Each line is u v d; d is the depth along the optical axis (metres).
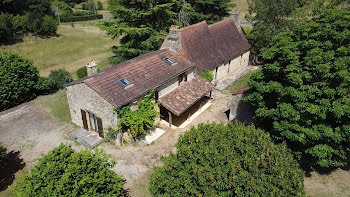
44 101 28.94
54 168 11.51
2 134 23.41
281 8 33.19
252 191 10.63
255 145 12.77
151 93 22.22
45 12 64.75
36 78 29.33
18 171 19.34
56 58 42.22
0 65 26.62
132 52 34.72
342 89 15.38
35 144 22.16
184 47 28.48
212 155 12.12
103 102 20.64
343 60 15.54
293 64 16.41
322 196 17.16
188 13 40.56
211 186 11.22
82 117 23.12
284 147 13.50
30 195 11.09
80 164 12.13
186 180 11.71
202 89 26.66
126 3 33.62
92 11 75.94
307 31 17.48
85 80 20.81
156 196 12.34
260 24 34.88
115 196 13.15
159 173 12.71
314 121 16.53
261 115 17.59
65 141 22.41
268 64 17.61
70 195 11.32
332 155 17.19
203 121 25.39
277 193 10.44
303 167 19.39
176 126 24.50
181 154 12.63
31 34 52.28
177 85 25.92
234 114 24.77
